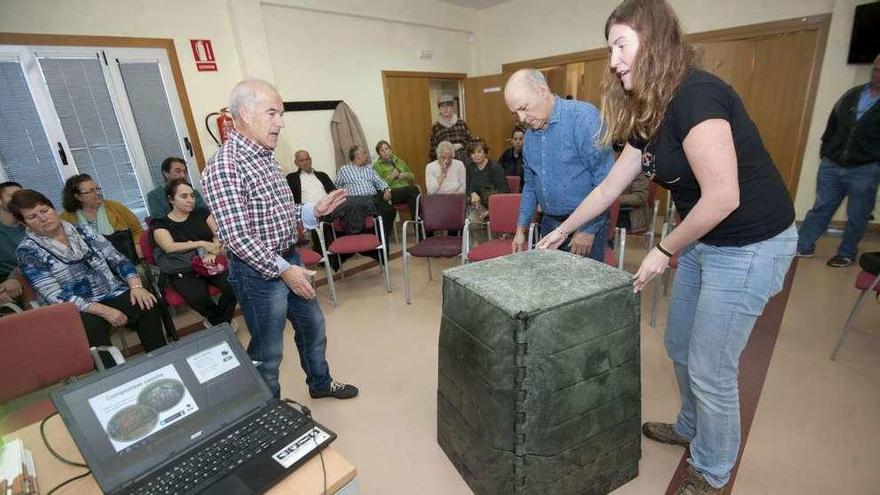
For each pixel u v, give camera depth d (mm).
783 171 4102
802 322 2307
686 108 869
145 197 3473
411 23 5117
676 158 951
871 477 1333
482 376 1162
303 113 4309
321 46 4355
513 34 5656
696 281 1168
